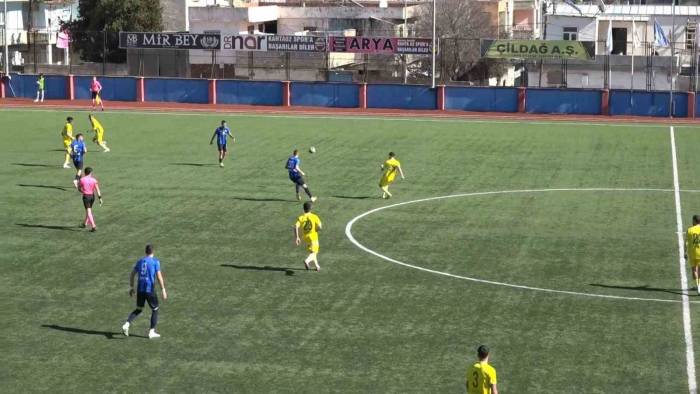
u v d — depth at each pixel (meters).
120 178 46.94
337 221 38.50
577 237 36.12
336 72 92.50
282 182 46.50
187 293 28.95
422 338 25.28
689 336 25.58
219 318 26.77
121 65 97.31
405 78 88.88
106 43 98.19
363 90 79.88
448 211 40.44
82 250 33.72
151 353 24.19
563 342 25.06
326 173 49.06
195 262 32.34
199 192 43.84
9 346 24.64
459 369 23.20
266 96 81.44
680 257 33.41
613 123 70.38
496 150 56.91
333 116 73.44
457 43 92.25
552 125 68.94
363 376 22.77
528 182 46.88
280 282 30.12
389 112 76.88
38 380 22.50
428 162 52.53
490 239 35.75
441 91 78.75
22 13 110.88
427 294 29.05
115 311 27.33
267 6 111.00
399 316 27.02
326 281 30.28
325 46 83.44
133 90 83.00
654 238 36.03
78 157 45.19
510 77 106.50
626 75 95.38
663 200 42.81
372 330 25.86
